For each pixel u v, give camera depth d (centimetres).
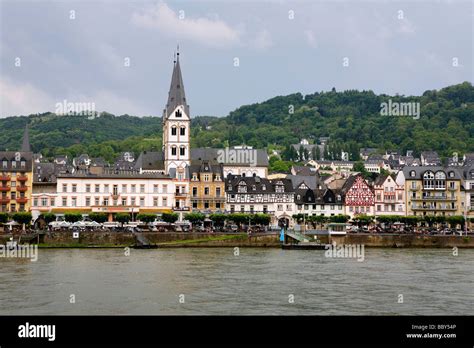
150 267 14662
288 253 18625
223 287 11931
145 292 11388
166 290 11581
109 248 19888
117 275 13312
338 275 13538
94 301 10612
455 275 13675
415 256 17950
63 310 10000
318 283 12456
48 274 13425
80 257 16862
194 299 10825
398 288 11962
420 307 10369
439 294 11400
